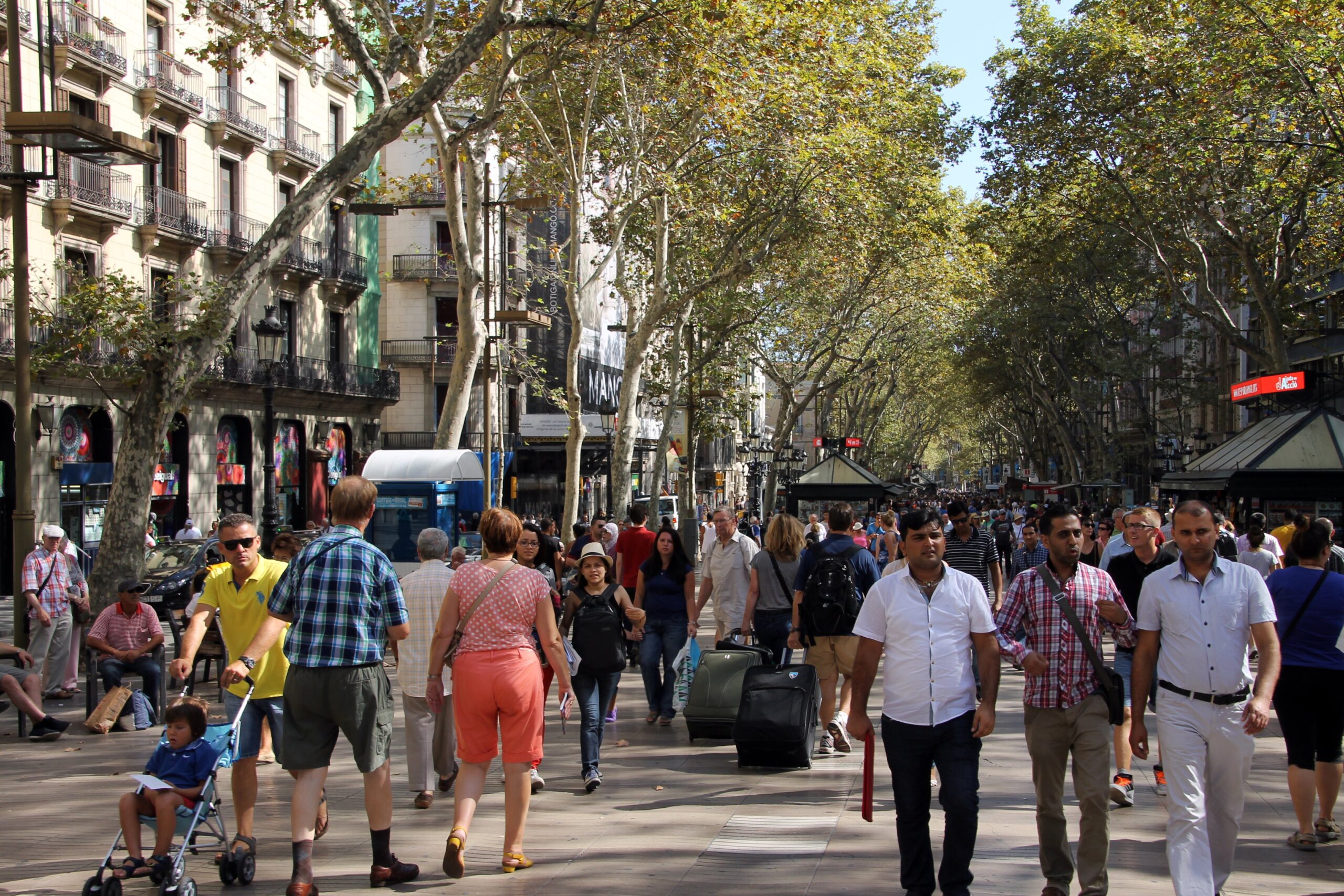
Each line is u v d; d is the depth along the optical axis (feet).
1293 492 61.62
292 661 19.06
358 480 19.98
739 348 130.21
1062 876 18.48
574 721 38.01
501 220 86.02
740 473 288.30
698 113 81.25
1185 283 136.05
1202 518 18.51
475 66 75.97
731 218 97.09
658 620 36.60
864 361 174.70
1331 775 21.81
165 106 103.09
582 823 24.23
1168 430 164.35
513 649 20.57
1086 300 151.74
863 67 88.74
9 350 85.40
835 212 98.27
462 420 74.64
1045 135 91.91
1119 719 18.69
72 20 91.50
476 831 23.62
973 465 453.99
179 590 64.23
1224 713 18.24
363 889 19.49
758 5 66.54
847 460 99.14
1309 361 130.31
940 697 17.83
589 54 67.26
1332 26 75.41
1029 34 92.43
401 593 19.84
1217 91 81.61
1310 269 116.16
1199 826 17.71
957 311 161.48
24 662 36.09
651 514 99.30
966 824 17.58
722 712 32.71
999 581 41.96
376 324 142.72
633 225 100.42
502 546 21.27
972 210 121.80
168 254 105.29
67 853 22.15
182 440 106.73
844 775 29.04
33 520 43.88
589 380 161.07
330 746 19.40
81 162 93.97
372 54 60.75
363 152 45.06
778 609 34.04
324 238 130.31
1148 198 94.94
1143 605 19.15
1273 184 86.99
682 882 19.65
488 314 78.18
